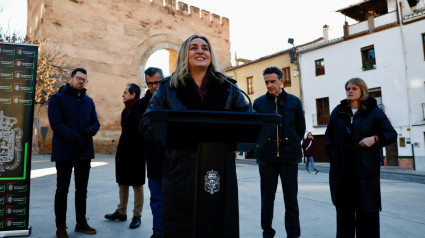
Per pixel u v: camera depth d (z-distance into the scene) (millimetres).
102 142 22594
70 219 3693
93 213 4016
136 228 3332
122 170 3414
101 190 5695
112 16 24453
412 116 16531
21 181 3018
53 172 8703
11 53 3074
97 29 23531
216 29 32094
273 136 2859
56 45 21312
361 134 2467
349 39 19328
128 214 3988
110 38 24156
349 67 19266
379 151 2492
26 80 3092
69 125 3078
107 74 23656
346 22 19469
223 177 1308
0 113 3008
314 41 22734
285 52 22781
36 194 5234
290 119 2943
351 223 2504
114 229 3285
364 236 2475
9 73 3055
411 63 16750
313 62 21125
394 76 17312
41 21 21797
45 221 3555
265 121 1221
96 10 23609
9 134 3014
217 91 1600
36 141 19547
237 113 1198
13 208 2982
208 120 1192
